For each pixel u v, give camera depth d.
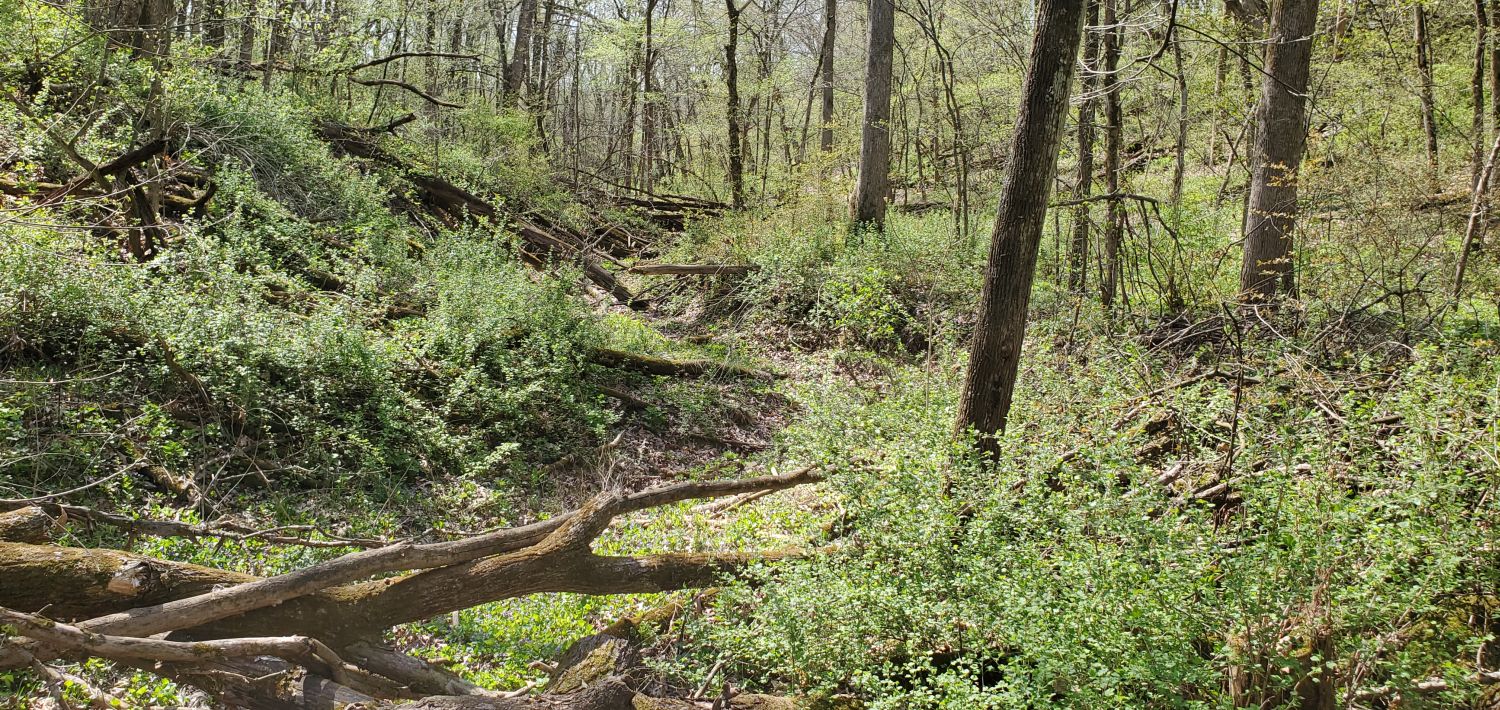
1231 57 16.22
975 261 14.60
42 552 4.45
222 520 6.13
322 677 4.53
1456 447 5.03
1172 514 4.87
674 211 20.64
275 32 17.14
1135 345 8.91
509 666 5.32
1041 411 7.50
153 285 7.98
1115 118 12.25
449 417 8.80
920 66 23.77
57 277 7.46
